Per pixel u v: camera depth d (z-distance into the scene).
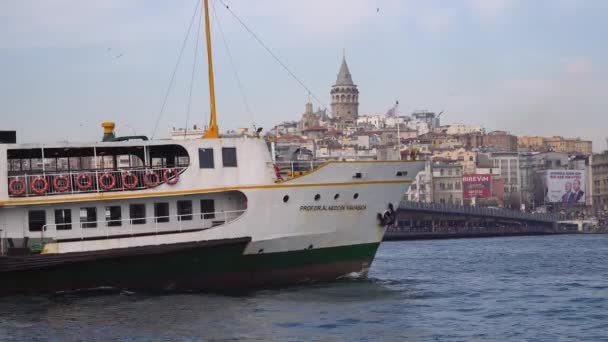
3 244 40.56
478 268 63.72
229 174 41.97
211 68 44.59
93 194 40.81
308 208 42.59
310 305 38.34
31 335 32.50
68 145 41.03
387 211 44.59
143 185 41.84
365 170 43.59
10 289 39.66
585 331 34.62
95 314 36.06
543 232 193.25
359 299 40.19
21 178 40.56
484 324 35.78
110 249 39.75
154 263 40.75
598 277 55.59
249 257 41.97
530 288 48.09
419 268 63.53
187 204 42.28
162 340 31.61
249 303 38.47
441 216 181.38
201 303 38.41
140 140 41.81
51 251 39.91
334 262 43.97
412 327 34.62
